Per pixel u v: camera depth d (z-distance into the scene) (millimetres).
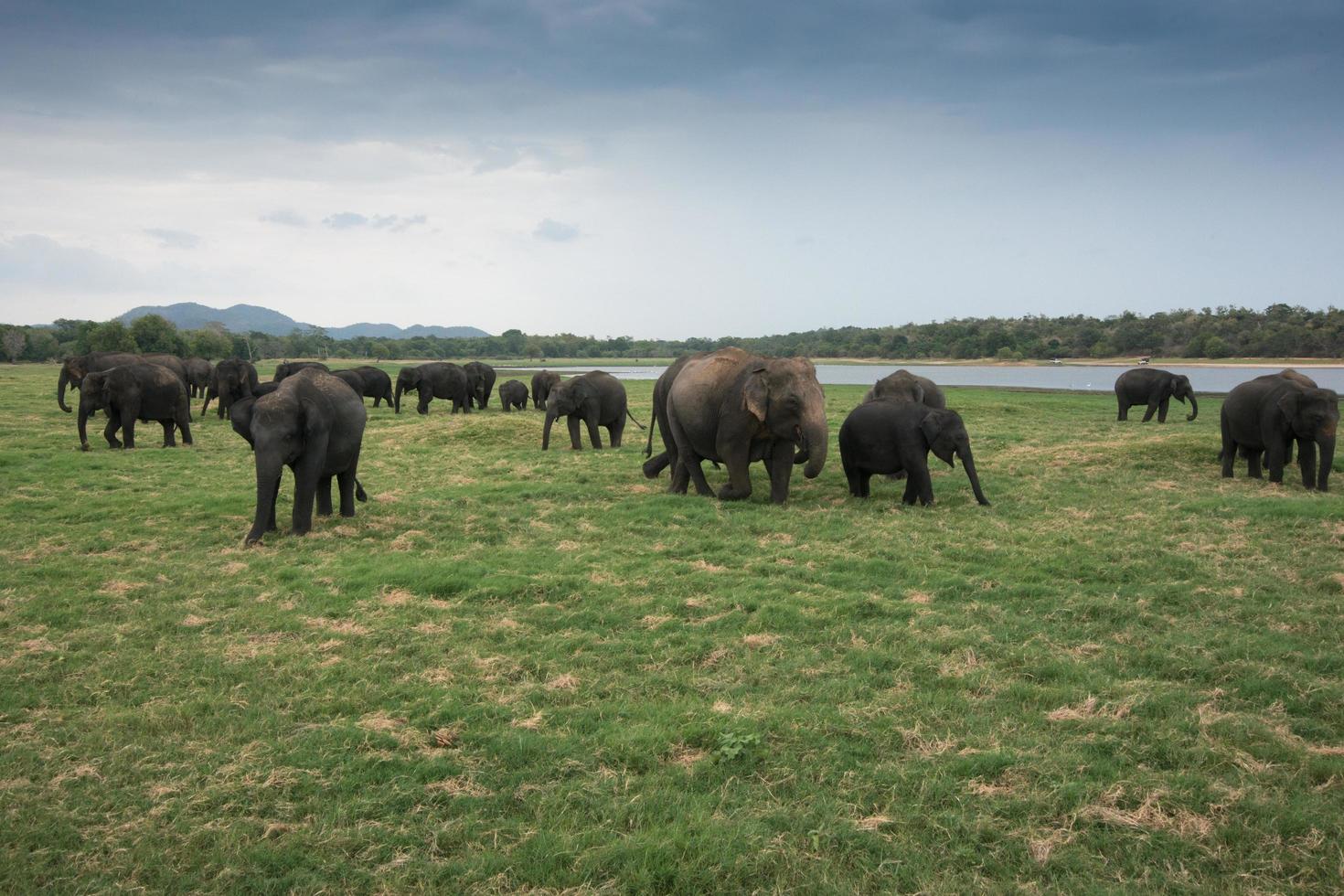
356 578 9523
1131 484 15945
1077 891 4137
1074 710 6121
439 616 8391
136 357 31844
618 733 5730
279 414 11312
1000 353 172250
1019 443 23000
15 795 5027
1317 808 4785
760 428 13594
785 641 7633
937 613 8320
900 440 13852
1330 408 15039
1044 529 11969
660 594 9039
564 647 7492
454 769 5312
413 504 13883
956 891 4152
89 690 6609
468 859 4422
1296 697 6297
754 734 5629
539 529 12297
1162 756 5480
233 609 8664
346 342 199750
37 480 16500
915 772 5207
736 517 12758
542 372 38500
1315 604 8406
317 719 6109
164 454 20547
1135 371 31766
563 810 4859
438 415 34844
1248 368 122562
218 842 4562
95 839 4613
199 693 6547
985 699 6316
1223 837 4586
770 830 4648
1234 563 9945
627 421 32344
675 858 4391
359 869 4324
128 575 9781
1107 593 8922
